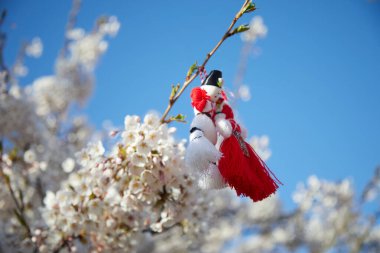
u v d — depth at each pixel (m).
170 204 3.73
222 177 3.05
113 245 3.96
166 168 3.45
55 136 8.15
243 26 3.19
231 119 3.16
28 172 5.91
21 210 4.54
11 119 7.23
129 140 3.48
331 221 9.70
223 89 3.27
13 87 7.64
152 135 3.42
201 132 3.02
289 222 10.71
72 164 5.04
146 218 3.99
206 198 4.50
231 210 10.77
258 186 2.93
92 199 3.65
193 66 3.28
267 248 10.68
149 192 3.54
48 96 9.94
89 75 10.62
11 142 7.27
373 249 8.21
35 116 7.59
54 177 6.59
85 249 4.07
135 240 3.99
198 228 4.34
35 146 7.09
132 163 3.40
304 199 10.64
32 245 4.31
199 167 2.87
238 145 3.04
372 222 7.55
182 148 3.70
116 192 3.59
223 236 10.41
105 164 3.59
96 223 3.75
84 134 9.31
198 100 3.13
